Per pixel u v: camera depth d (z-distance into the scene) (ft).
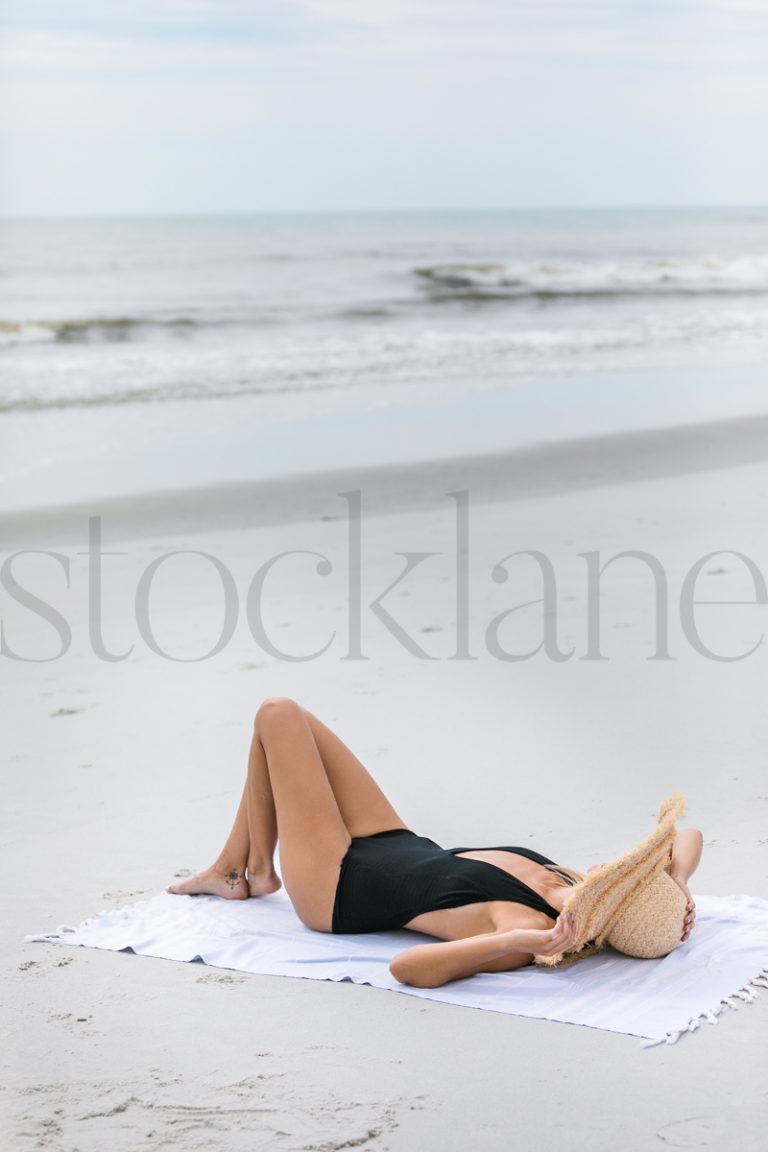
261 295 138.31
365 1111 14.62
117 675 36.45
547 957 17.98
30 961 19.31
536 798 26.12
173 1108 14.82
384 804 21.25
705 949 18.84
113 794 27.30
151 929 20.44
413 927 19.53
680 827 24.16
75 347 106.52
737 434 73.87
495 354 105.40
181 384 89.51
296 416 79.30
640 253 193.88
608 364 100.73
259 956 19.31
